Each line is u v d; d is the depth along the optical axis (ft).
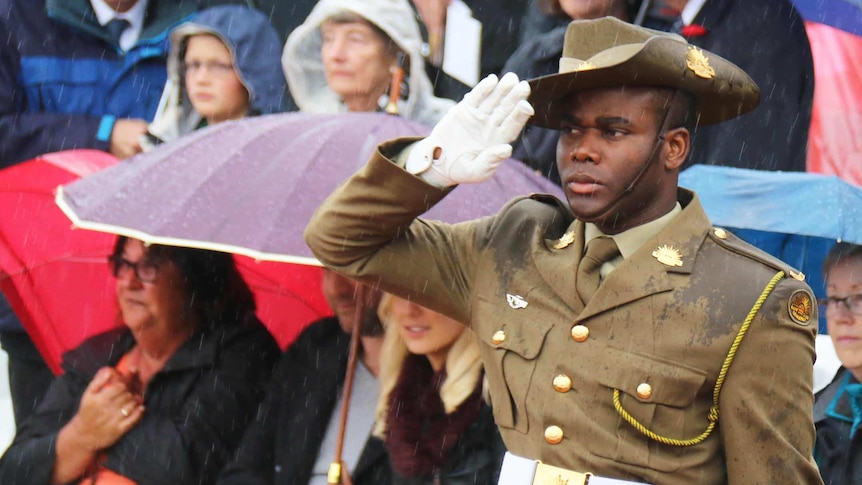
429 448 51.67
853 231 57.47
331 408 54.95
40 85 66.13
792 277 28.84
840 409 57.62
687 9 63.16
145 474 55.83
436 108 63.87
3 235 61.87
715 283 28.50
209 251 58.70
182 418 56.65
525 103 28.14
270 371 58.49
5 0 65.21
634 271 28.68
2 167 65.05
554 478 28.35
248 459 55.52
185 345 57.77
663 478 27.99
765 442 27.96
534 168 61.52
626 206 28.81
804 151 63.21
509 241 30.68
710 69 28.78
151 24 66.64
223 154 52.90
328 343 56.08
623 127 28.32
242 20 65.26
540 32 64.44
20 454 57.26
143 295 57.88
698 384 27.96
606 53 28.81
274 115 55.77
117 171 53.83
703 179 59.93
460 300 30.96
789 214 57.93
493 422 51.80
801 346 28.37
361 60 62.64
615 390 28.19
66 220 61.72
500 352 29.55
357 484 53.16
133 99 66.18
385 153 29.43
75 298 61.36
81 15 65.92
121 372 57.72
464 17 65.00
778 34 63.41
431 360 52.54
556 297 29.45
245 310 59.36
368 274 30.27
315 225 30.42
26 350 64.34
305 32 63.77
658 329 28.35
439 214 49.83
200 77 65.36
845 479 56.54
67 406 58.39
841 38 64.39
